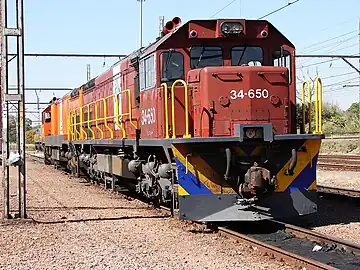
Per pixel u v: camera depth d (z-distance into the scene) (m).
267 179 10.03
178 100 11.05
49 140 32.16
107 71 17.50
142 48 13.80
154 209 13.58
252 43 11.53
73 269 7.80
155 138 11.73
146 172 12.98
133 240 9.74
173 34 11.39
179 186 10.31
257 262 8.03
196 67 11.42
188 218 10.32
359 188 18.09
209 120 10.56
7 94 11.89
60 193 17.88
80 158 22.02
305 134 10.51
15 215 12.18
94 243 9.54
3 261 8.35
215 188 10.47
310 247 8.99
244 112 10.66
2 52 11.88
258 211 10.45
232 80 10.64
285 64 11.59
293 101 11.47
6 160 11.96
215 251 8.77
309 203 10.86
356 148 43.69
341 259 8.19
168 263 8.01
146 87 12.46
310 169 10.88
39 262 8.26
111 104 16.67
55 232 10.70
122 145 14.35
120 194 17.12
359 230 10.64
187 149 10.34
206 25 11.38
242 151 10.51
